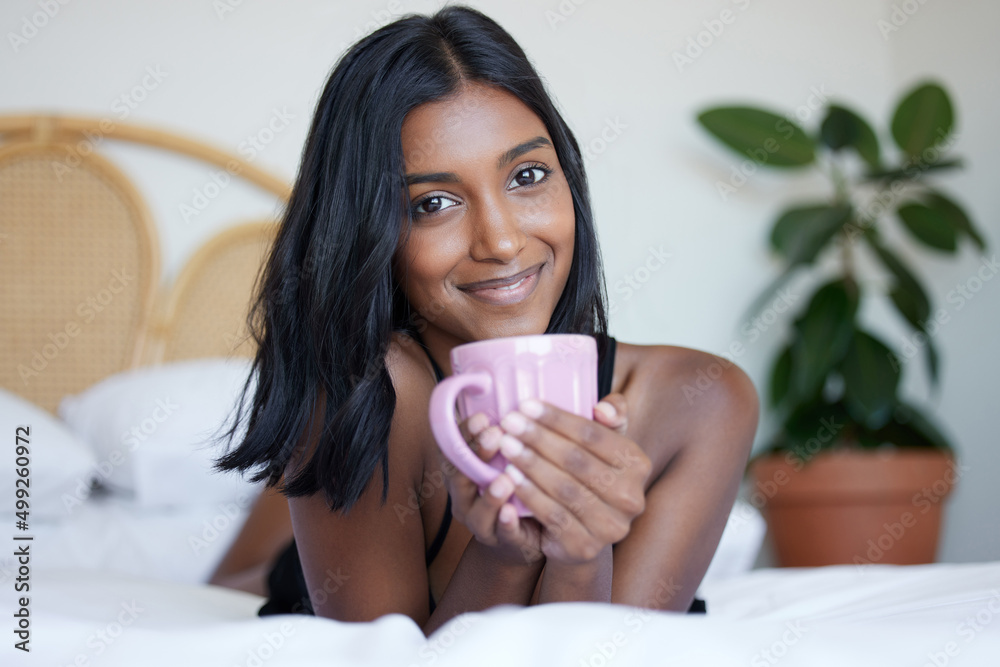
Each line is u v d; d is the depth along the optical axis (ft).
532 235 2.43
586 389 1.82
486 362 1.76
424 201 2.42
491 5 8.05
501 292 2.44
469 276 2.43
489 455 1.73
